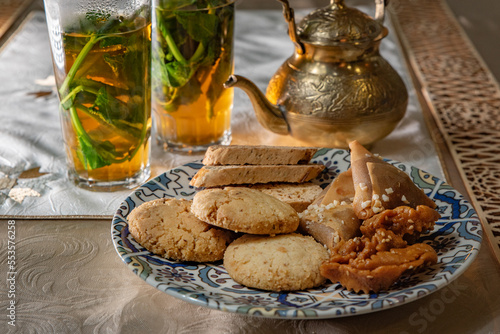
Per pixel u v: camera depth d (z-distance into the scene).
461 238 0.61
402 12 1.20
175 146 0.78
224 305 0.54
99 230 0.66
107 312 0.58
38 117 0.85
